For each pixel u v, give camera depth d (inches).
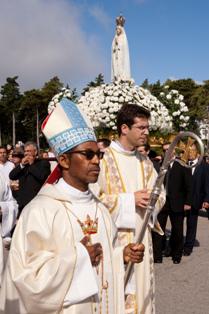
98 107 270.5
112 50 604.1
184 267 280.8
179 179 286.4
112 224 97.9
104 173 141.6
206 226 439.5
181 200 285.7
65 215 89.4
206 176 319.3
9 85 2166.6
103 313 90.6
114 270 95.2
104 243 93.3
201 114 1723.7
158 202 138.5
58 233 87.3
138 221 135.0
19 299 81.8
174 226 290.0
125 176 142.5
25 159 285.7
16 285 80.6
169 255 314.2
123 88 278.4
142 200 132.2
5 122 2207.2
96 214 94.2
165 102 318.0
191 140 109.9
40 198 90.9
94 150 90.7
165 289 233.9
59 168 95.3
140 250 99.1
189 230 313.7
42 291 79.7
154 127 287.0
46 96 1937.7
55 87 1957.4
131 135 142.7
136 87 287.6
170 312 199.5
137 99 279.1
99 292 90.4
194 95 1925.4
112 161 143.1
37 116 1952.5
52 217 87.6
